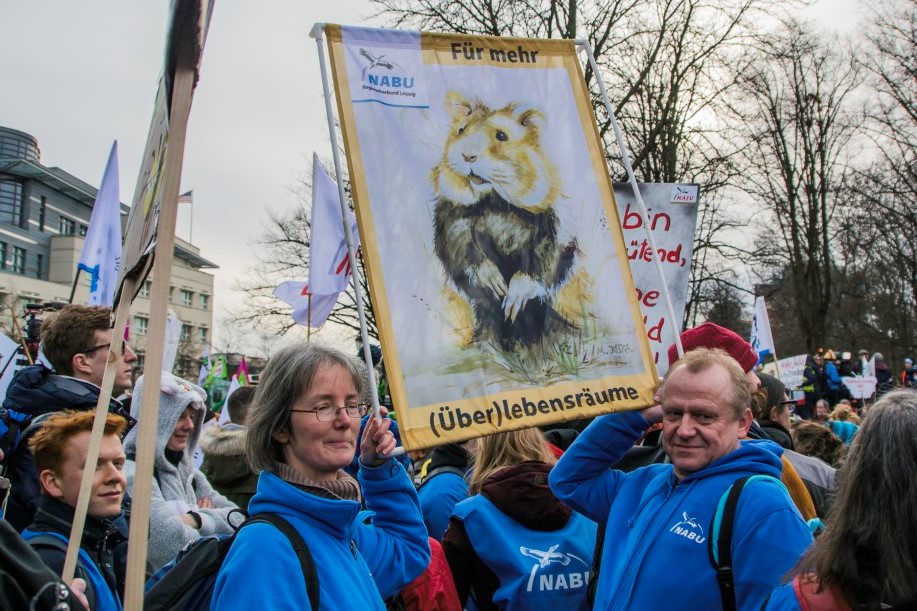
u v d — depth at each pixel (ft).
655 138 59.88
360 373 7.52
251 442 7.18
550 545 9.57
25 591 5.57
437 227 8.32
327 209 16.49
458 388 8.09
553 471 9.50
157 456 11.62
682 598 7.36
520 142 8.91
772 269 98.89
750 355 11.85
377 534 8.20
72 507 8.43
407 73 8.53
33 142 281.74
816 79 90.53
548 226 8.85
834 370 62.03
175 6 4.67
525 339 8.50
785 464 10.46
